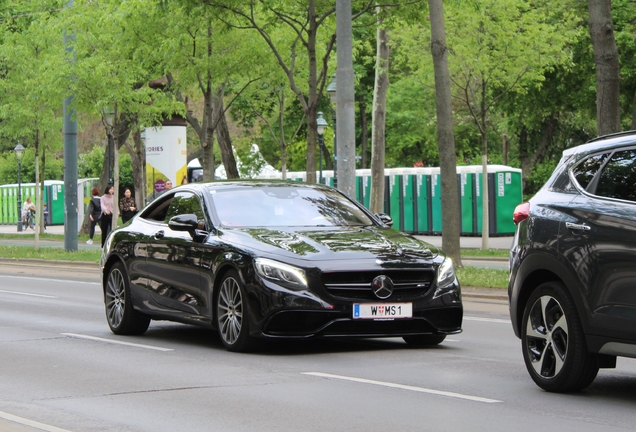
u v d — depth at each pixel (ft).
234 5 115.75
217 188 61.77
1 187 364.99
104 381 47.03
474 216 220.02
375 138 176.45
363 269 52.21
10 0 186.50
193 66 144.87
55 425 37.14
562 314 41.83
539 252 42.70
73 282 116.16
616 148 41.45
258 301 52.54
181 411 39.52
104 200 170.19
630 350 38.75
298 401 41.19
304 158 337.11
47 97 166.91
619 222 39.34
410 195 231.91
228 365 51.26
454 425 36.22
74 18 159.33
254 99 211.82
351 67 104.88
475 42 153.48
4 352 57.41
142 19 143.43
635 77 161.79
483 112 161.68
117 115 166.61
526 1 160.25
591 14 90.63
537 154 281.74
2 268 145.79
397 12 119.85
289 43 149.07
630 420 36.94
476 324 71.10
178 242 59.98
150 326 71.10
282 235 55.52
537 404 40.19
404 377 47.09
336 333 52.19
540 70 156.66
